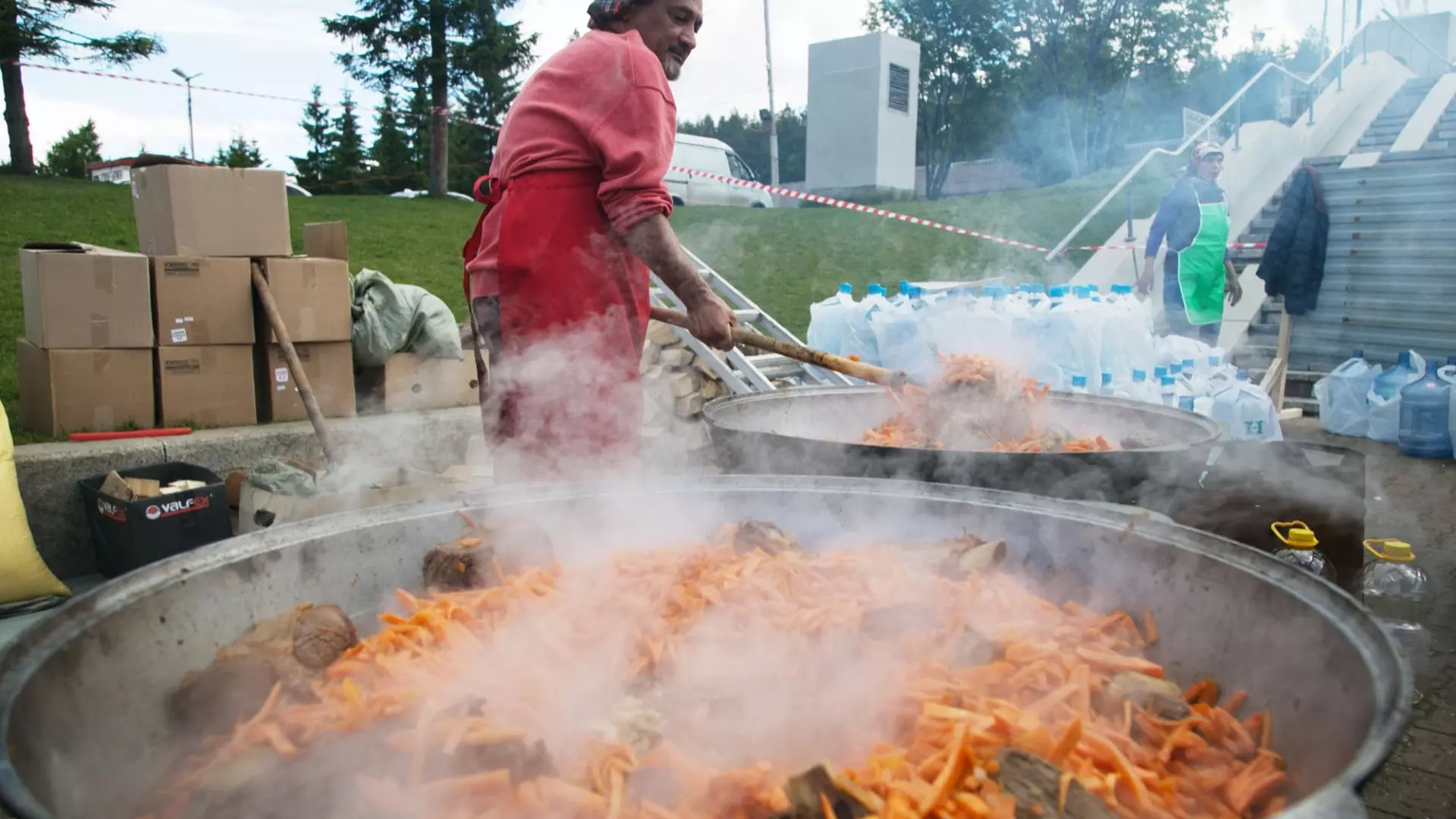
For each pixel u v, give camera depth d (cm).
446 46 2508
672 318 285
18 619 328
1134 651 159
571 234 254
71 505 394
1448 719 268
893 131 2034
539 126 254
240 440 436
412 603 170
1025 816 104
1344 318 844
